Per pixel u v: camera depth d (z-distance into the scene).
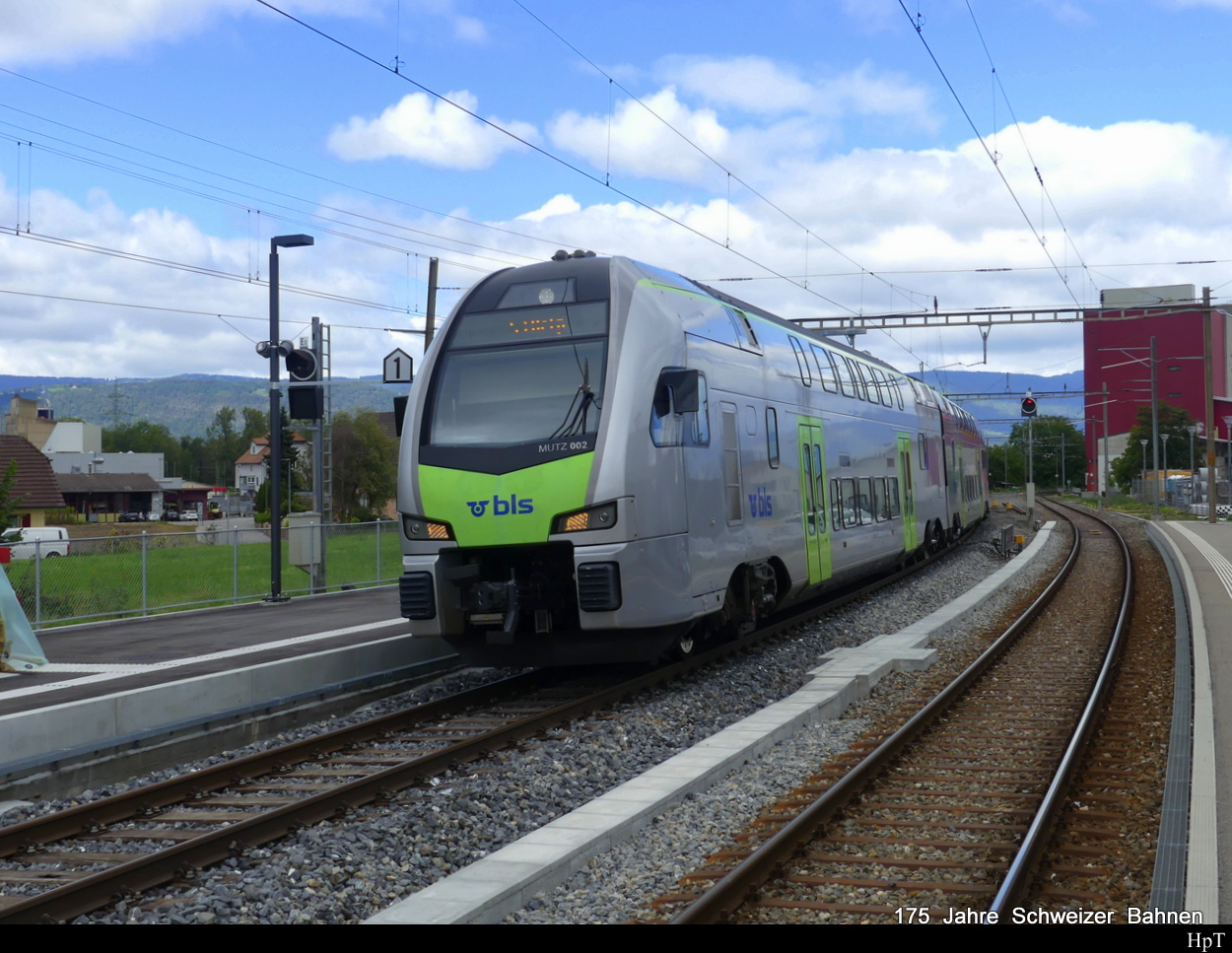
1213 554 29.33
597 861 6.58
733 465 13.53
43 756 8.97
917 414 26.03
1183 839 6.61
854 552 18.89
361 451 72.38
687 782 7.95
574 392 11.53
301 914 6.14
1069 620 18.50
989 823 7.34
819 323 38.53
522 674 13.54
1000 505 71.94
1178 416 94.44
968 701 11.68
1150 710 10.95
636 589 11.14
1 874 6.93
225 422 172.88
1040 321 39.00
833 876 6.32
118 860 7.15
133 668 13.13
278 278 19.83
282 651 14.20
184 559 21.83
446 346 12.37
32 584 18.98
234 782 8.94
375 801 8.30
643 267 12.87
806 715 10.57
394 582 23.69
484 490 11.34
